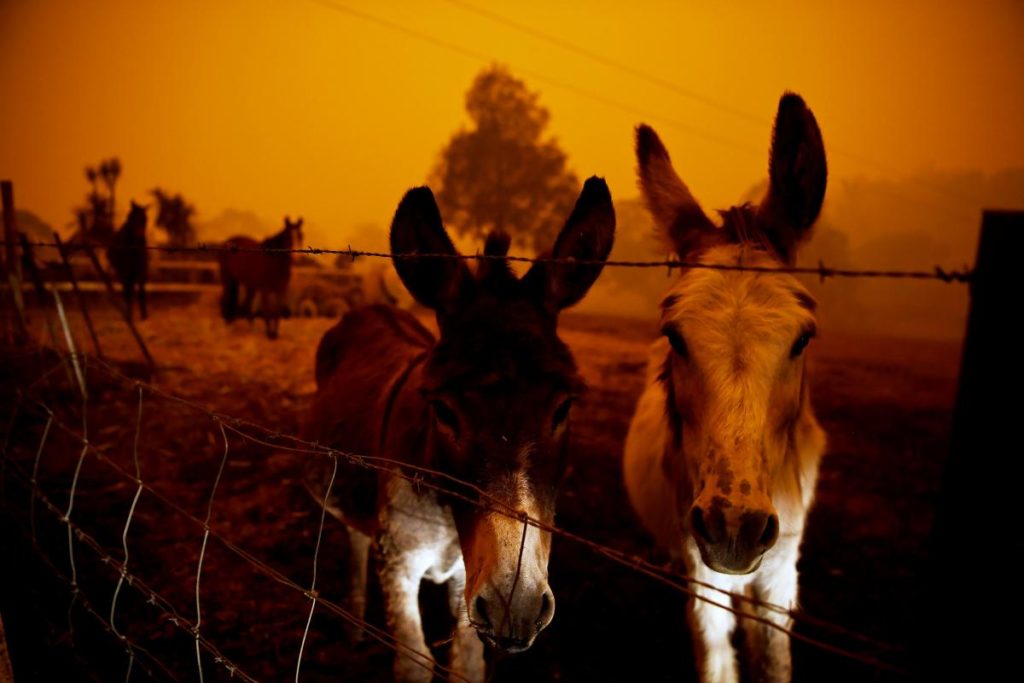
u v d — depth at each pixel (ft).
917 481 18.69
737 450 5.72
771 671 7.77
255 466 15.93
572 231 6.48
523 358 5.61
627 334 48.57
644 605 11.30
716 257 6.57
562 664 9.75
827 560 13.50
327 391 10.19
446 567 7.50
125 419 18.38
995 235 2.98
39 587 10.37
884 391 32.91
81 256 45.75
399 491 7.06
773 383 5.95
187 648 9.30
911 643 3.28
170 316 39.73
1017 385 3.02
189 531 12.69
